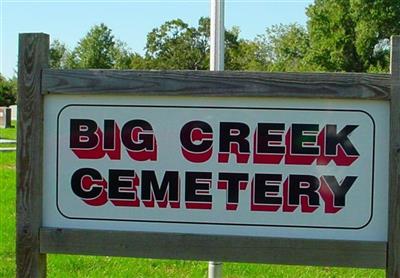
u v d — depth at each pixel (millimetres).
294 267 6504
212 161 3611
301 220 3562
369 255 3475
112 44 74500
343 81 3479
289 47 56438
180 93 3598
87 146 3705
